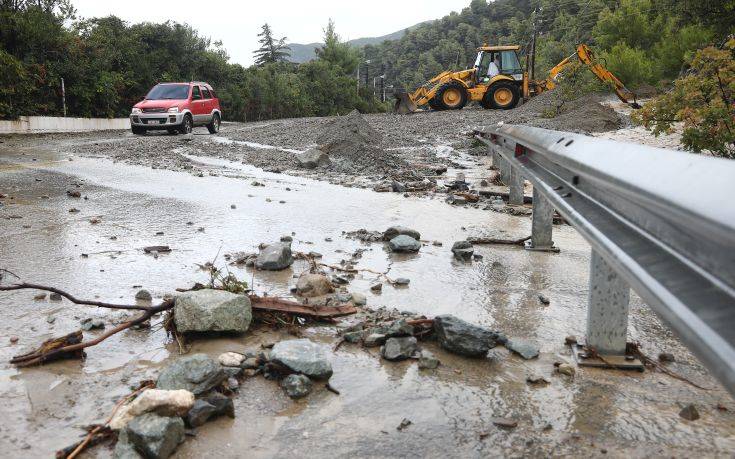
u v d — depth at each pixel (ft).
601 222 7.63
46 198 24.43
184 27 130.31
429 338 10.85
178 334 10.56
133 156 41.55
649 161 5.66
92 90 89.56
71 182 29.04
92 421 7.75
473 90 96.68
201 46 134.41
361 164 38.19
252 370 9.28
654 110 28.76
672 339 10.98
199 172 33.63
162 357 9.80
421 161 42.04
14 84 73.31
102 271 14.56
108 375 9.11
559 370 9.46
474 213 23.79
